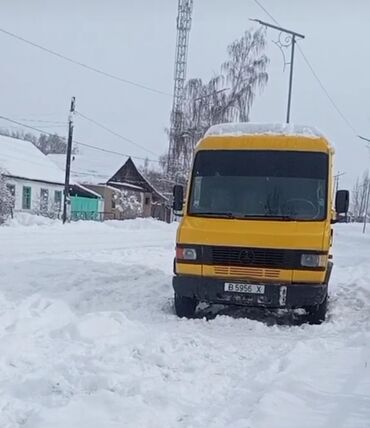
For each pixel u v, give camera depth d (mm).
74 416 3979
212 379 5113
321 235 7660
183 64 47625
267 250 7648
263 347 6461
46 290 9367
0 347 5609
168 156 41750
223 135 8805
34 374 4953
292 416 4172
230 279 7727
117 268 12461
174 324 7547
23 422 3934
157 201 58250
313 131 8898
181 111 40562
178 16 48562
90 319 6863
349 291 10805
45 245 18312
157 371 5242
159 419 4059
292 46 20500
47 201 44125
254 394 4699
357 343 6648
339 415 4211
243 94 37562
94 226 32000
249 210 8188
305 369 5398
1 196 30547
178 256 7945
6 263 12492
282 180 8312
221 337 6906
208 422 4062
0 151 45594
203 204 8344
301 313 8555
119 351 5734
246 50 38062
